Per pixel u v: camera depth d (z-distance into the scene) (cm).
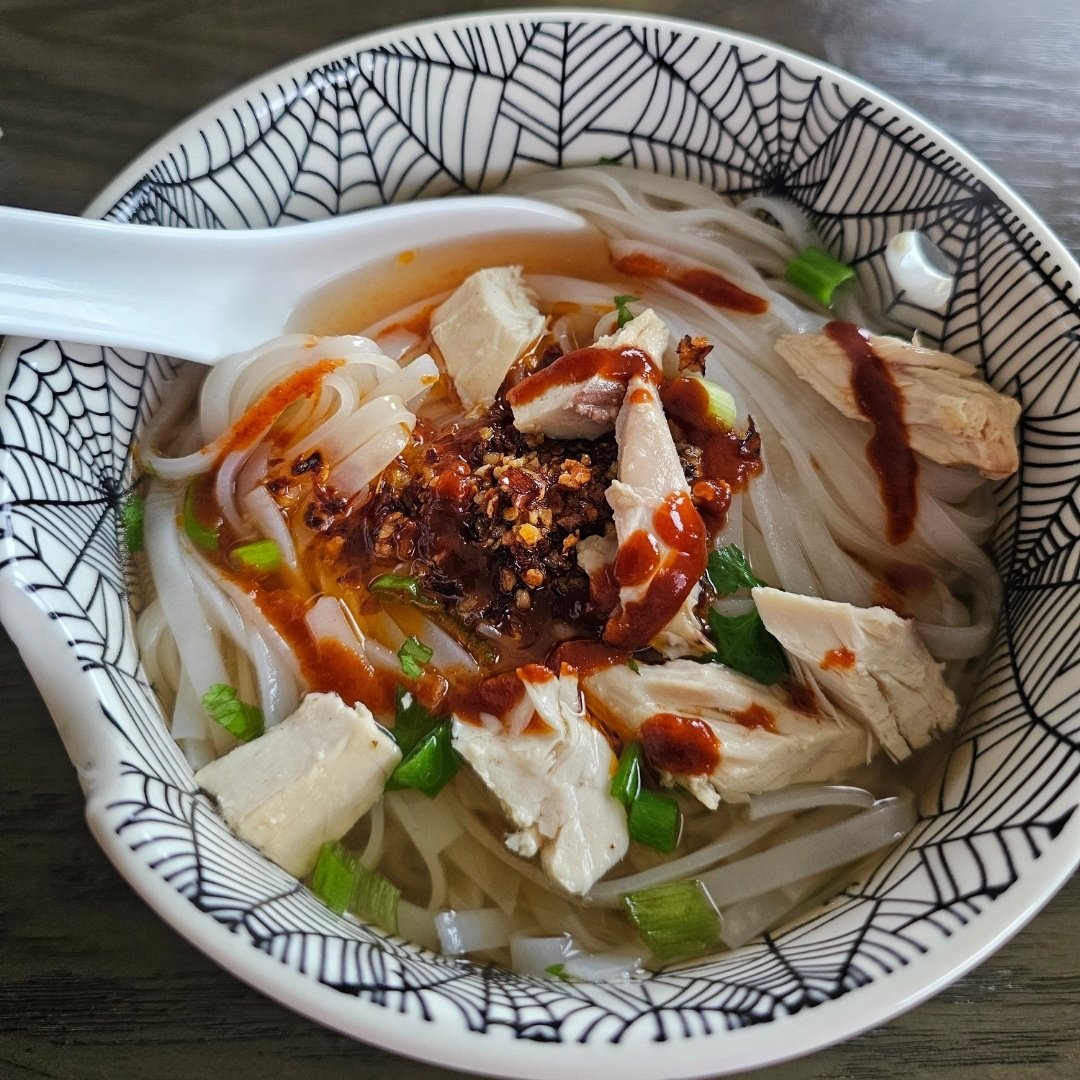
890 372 23
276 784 20
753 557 23
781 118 24
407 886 20
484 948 20
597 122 25
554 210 25
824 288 24
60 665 18
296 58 27
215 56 27
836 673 20
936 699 21
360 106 24
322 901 19
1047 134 27
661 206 26
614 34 24
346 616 22
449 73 24
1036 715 19
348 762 20
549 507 22
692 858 20
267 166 24
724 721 21
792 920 19
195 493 23
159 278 22
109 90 27
